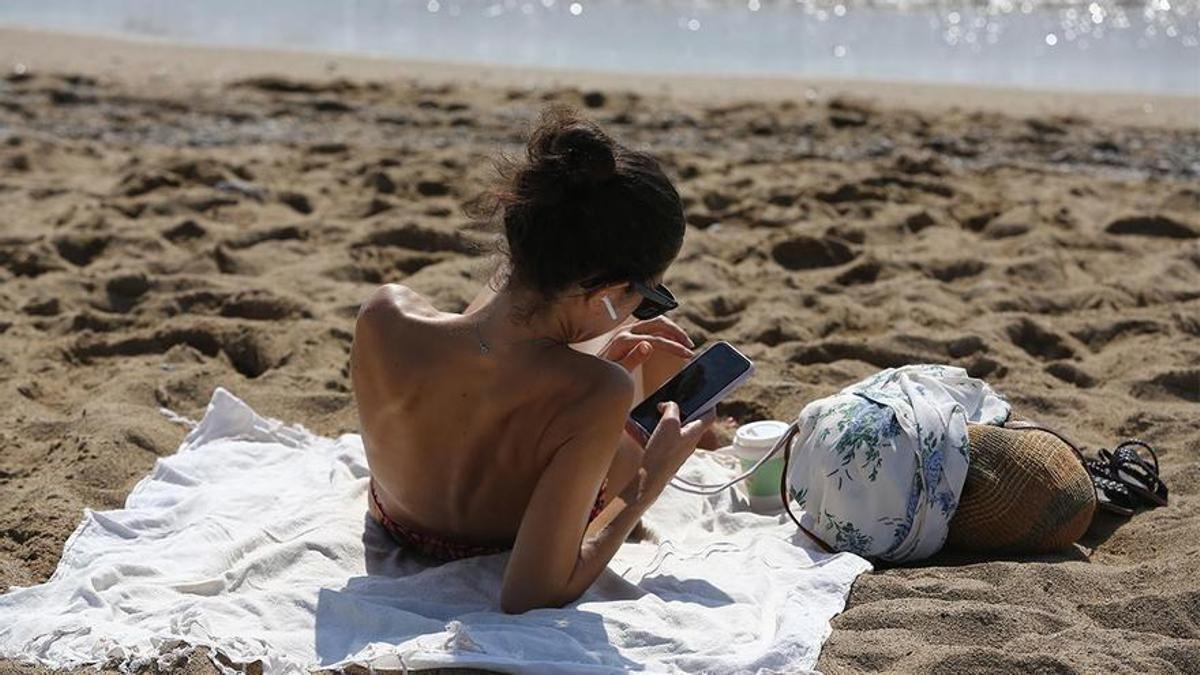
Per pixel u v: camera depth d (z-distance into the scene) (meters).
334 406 7.06
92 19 19.27
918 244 9.80
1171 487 6.08
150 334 7.91
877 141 13.02
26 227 9.79
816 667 4.51
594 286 4.55
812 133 13.29
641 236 4.46
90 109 13.54
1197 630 4.83
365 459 6.07
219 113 13.54
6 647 4.60
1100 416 6.90
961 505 5.41
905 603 4.93
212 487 5.79
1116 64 17.78
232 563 5.18
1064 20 19.86
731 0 21.00
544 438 4.72
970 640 4.73
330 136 12.86
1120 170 12.34
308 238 9.70
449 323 4.85
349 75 15.74
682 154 12.09
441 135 12.98
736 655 4.52
